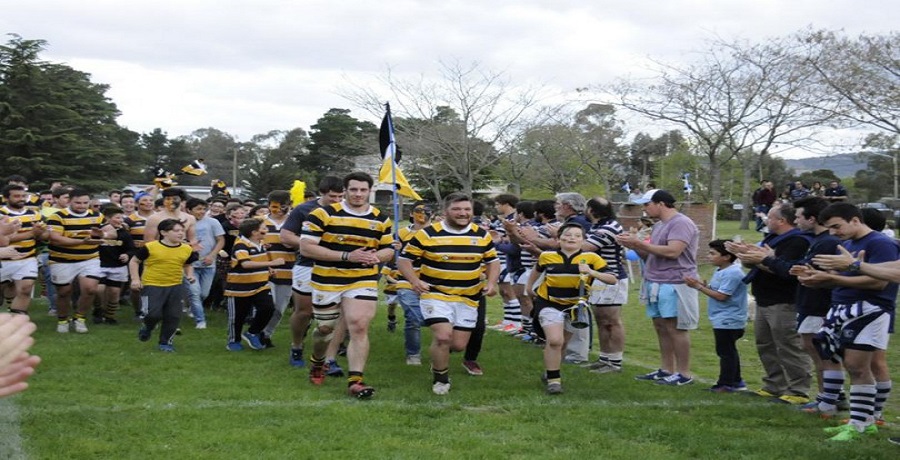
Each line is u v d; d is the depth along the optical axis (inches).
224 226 496.7
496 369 348.5
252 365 340.8
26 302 390.6
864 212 281.6
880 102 898.1
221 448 219.8
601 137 1251.8
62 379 300.4
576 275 304.0
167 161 2901.1
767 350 300.4
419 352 356.5
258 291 373.4
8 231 175.5
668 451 227.9
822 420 263.6
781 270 272.4
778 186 2142.0
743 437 241.4
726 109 1120.2
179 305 372.5
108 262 438.3
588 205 352.5
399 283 356.8
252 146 3088.1
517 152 1215.6
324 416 255.9
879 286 233.8
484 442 231.5
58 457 207.2
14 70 1573.6
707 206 858.1
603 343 352.5
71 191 417.7
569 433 243.3
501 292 468.1
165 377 311.0
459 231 296.0
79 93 1690.5
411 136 1146.7
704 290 309.7
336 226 285.3
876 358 259.1
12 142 1528.1
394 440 230.5
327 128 1932.8
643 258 343.9
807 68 1012.5
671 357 333.4
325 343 298.8
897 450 227.8
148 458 209.6
